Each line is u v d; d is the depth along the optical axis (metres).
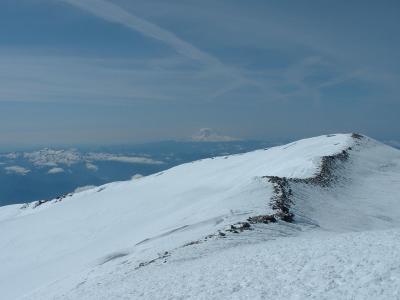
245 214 41.19
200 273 22.34
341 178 64.19
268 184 52.00
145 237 49.41
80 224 75.69
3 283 51.53
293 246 24.11
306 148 91.56
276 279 18.66
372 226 43.78
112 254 42.56
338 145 87.00
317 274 17.94
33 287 45.91
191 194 80.56
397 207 52.31
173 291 20.27
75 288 30.27
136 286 22.91
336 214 46.62
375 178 68.25
